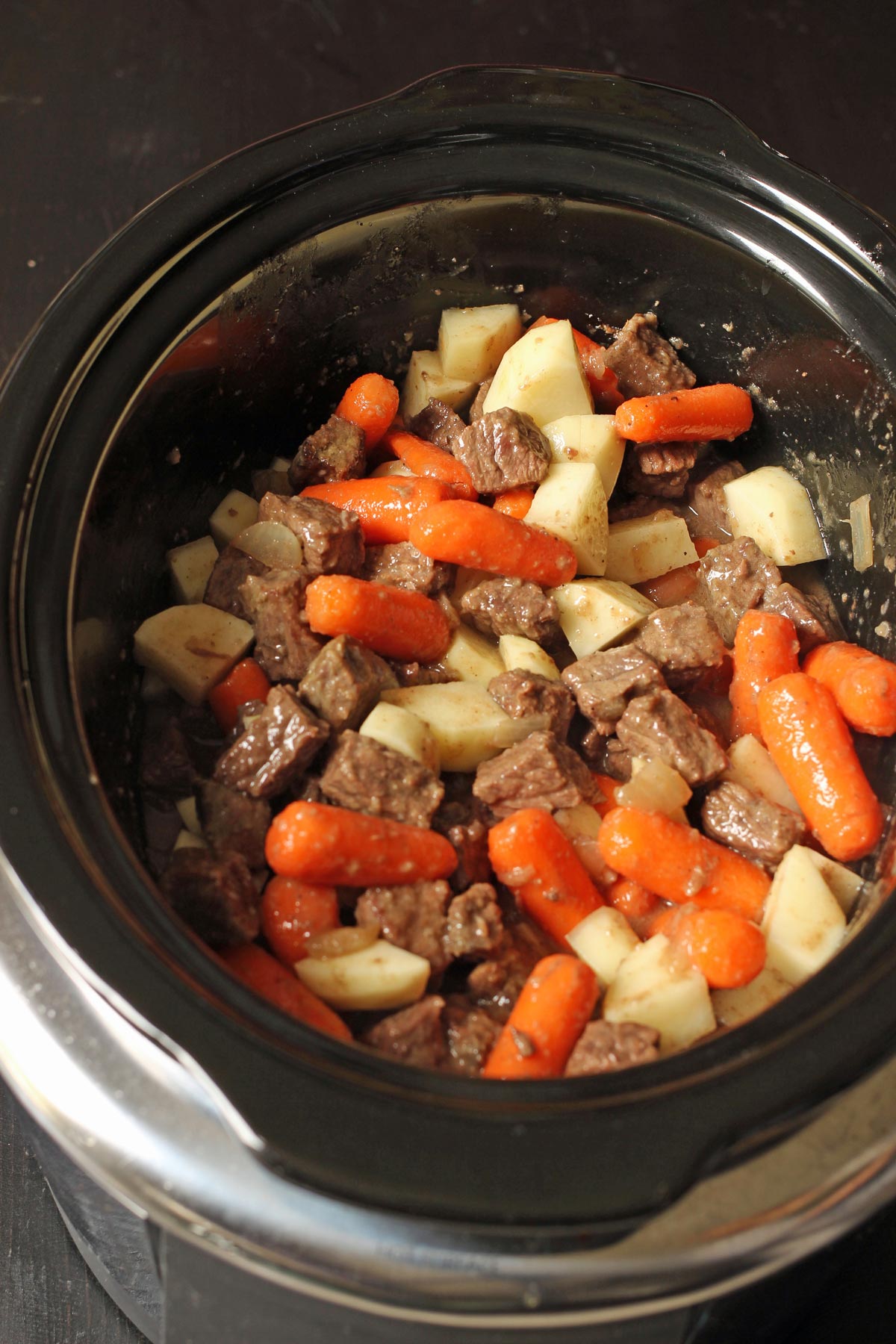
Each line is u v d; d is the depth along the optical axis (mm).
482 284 759
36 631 612
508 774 664
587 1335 558
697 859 652
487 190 717
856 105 992
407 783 655
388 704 680
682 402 739
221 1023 553
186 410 699
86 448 642
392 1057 613
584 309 770
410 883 645
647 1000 624
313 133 705
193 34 999
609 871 666
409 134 710
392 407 752
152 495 698
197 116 974
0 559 612
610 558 743
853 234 701
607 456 742
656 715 679
